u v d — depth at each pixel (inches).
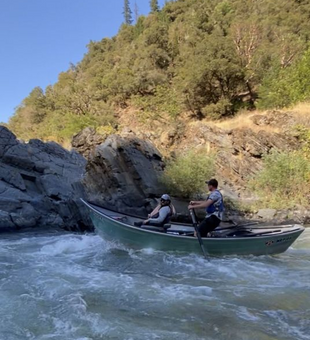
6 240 344.2
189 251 261.1
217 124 735.7
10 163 471.2
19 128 1595.7
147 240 266.7
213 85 942.4
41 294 184.1
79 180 503.2
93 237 345.4
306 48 1000.9
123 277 215.9
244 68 932.6
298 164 521.7
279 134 621.3
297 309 165.2
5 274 220.7
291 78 789.2
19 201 423.8
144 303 171.8
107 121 1064.8
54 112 1424.7
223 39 957.2
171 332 140.2
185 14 1899.6
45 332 140.3
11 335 137.5
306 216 457.1
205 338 134.9
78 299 174.7
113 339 133.9
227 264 246.5
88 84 1480.1
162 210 278.8
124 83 1258.0
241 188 557.9
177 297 180.2
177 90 1047.6
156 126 954.1
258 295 184.1
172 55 1439.5
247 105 906.7
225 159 599.8
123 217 303.6
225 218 441.4
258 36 1023.6
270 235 269.3
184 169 473.7
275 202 490.9
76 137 697.6
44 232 392.5
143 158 501.4
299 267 243.8
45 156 530.3
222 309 164.2
